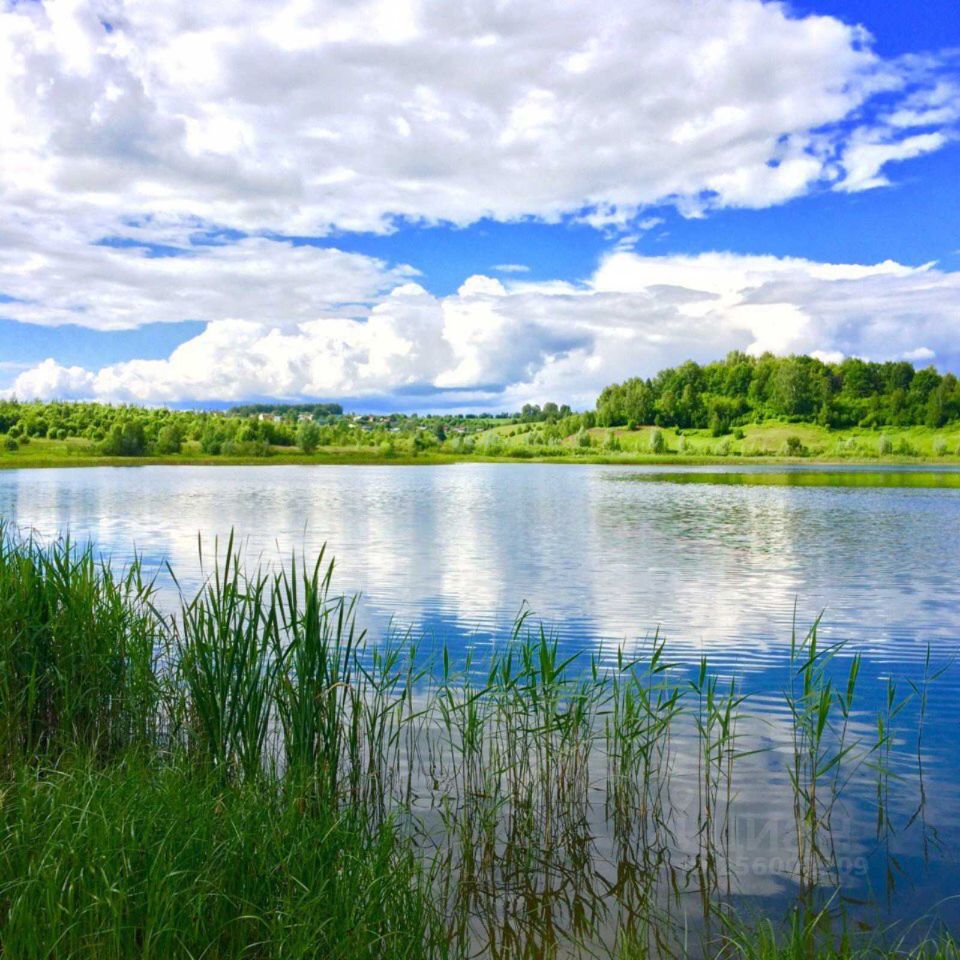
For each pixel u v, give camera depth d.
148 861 3.73
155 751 5.75
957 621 11.69
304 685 5.49
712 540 21.95
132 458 92.88
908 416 153.25
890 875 4.84
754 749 6.73
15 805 4.30
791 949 3.89
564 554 18.92
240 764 5.40
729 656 9.67
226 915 3.71
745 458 124.06
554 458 118.94
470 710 5.80
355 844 4.38
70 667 6.07
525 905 4.63
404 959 3.68
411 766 5.75
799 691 8.30
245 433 111.00
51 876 3.53
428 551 19.33
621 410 166.12
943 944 4.00
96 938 3.35
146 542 20.11
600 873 4.94
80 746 5.64
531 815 5.43
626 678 8.56
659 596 13.59
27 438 104.56
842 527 25.73
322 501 35.81
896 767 6.42
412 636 10.52
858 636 10.78
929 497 40.47
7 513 28.27
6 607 6.01
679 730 7.13
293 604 5.54
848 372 165.00
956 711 7.69
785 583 14.94
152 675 6.29
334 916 3.66
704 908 4.55
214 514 28.64
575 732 5.88
